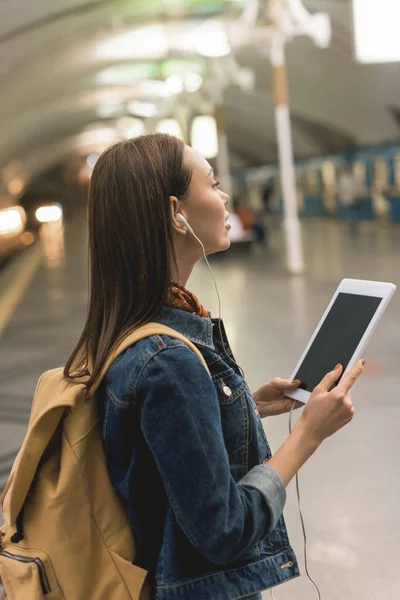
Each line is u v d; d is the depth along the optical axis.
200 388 1.27
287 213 12.80
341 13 15.73
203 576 1.33
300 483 4.01
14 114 22.34
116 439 1.35
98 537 1.36
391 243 16.53
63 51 17.45
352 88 21.27
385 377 5.84
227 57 19.30
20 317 10.12
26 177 45.81
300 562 3.21
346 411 1.39
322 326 1.67
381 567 3.13
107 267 1.42
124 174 1.39
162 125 27.06
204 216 1.46
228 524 1.24
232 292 11.07
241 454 1.43
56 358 7.31
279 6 11.71
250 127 34.31
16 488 1.35
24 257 21.30
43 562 1.35
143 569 1.35
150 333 1.32
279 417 5.01
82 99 26.92
